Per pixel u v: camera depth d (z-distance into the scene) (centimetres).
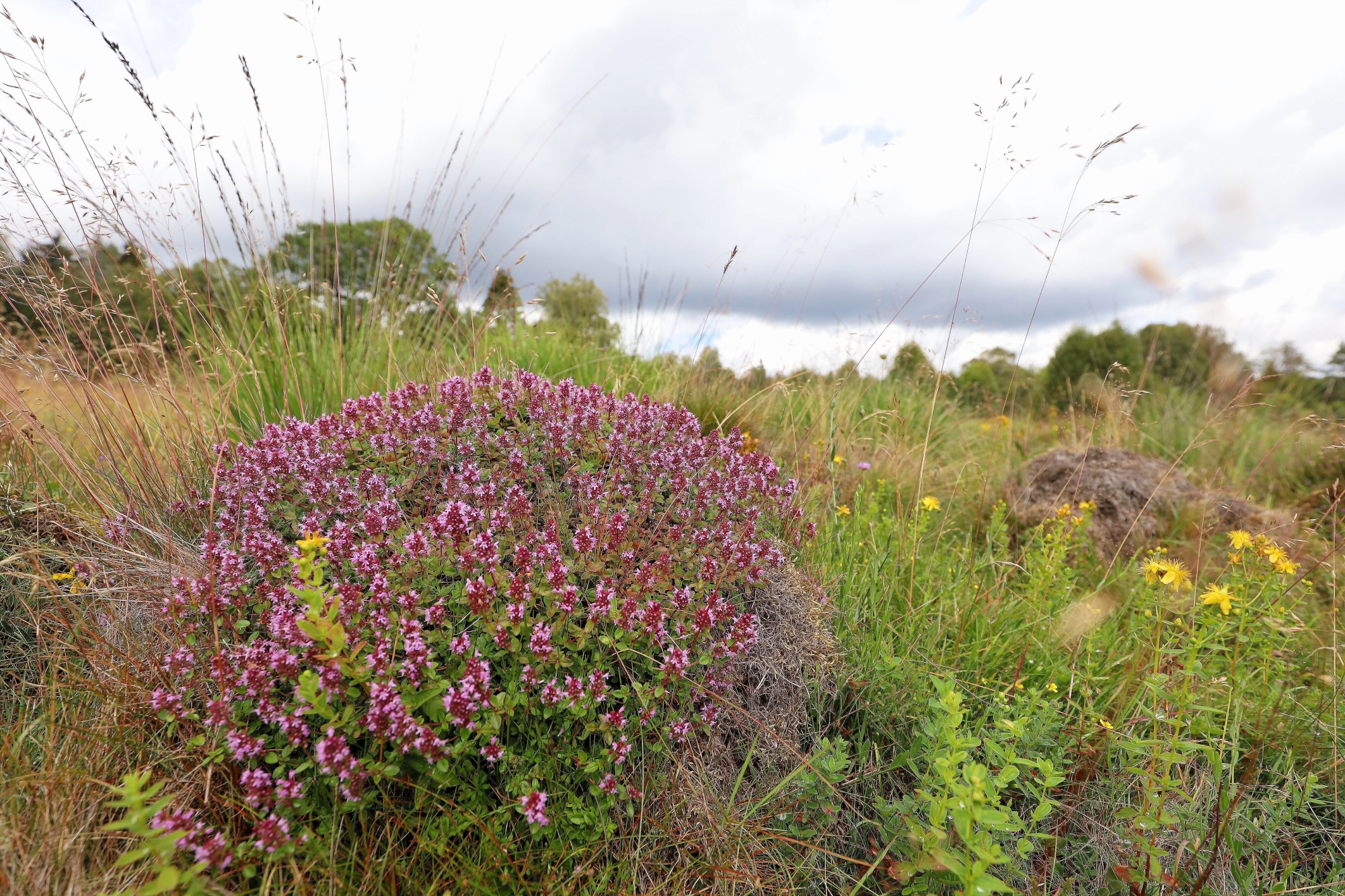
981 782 152
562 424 273
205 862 141
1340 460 549
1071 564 417
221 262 432
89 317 298
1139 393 471
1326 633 321
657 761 206
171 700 179
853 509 419
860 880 191
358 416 281
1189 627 227
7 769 186
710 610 215
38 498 292
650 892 182
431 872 171
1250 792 235
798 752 217
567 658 193
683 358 549
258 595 215
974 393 848
